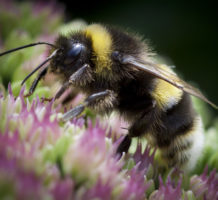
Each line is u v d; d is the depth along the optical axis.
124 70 0.09
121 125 0.09
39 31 0.11
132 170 0.09
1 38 0.11
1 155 0.08
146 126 0.09
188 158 0.09
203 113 0.11
